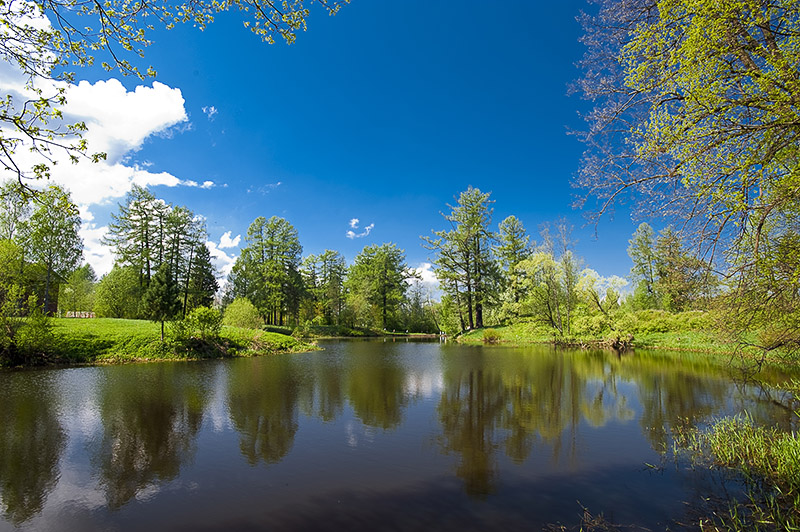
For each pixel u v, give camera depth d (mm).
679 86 5262
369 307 52719
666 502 4820
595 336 27375
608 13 5609
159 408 9352
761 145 4832
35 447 6680
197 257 38938
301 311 54438
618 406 9742
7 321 15805
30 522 4320
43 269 24594
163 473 5660
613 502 4828
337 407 9633
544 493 5090
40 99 4160
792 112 4402
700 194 5105
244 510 4598
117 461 6094
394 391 11617
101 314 31922
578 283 30625
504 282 38094
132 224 33500
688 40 4684
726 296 5613
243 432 7594
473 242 38250
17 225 22391
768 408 9195
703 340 23172
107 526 4242
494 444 7031
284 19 4777
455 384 12773
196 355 19891
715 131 4758
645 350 24234
